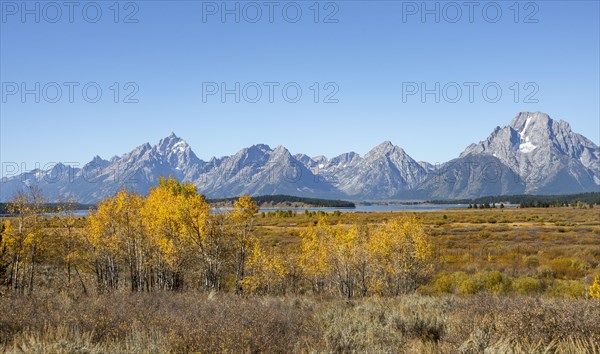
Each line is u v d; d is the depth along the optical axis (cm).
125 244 2744
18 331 805
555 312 749
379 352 659
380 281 2233
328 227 2606
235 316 883
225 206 2542
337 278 2339
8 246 2578
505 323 742
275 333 772
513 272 2827
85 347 647
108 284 2750
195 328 745
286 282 2570
